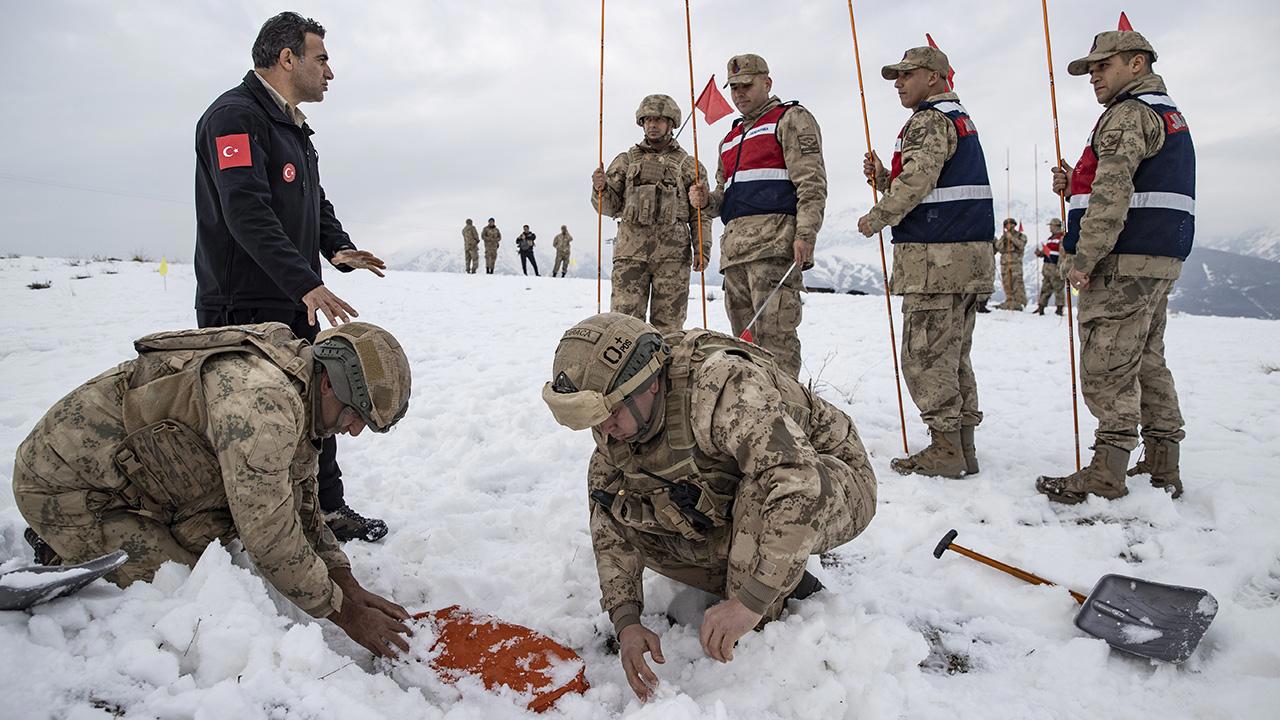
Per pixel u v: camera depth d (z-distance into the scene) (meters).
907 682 2.34
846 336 10.50
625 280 5.74
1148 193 3.67
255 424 2.13
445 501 3.88
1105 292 3.74
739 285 4.98
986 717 2.23
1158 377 3.95
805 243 4.58
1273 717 2.15
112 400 2.31
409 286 17.97
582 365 2.12
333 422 2.39
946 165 4.14
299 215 3.29
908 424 5.47
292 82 3.25
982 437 5.21
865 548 3.42
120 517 2.39
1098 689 2.36
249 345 2.34
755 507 2.15
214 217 3.14
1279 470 4.29
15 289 14.37
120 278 16.69
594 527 2.61
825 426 2.68
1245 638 2.52
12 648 1.93
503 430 5.27
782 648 2.37
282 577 2.22
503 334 10.25
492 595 2.99
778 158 4.71
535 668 2.39
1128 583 2.75
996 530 3.57
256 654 2.05
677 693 2.21
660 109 5.57
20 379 6.73
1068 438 5.18
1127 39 3.78
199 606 2.17
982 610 2.91
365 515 3.71
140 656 1.98
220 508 2.52
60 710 1.82
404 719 2.11
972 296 4.21
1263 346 9.86
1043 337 10.92
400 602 2.91
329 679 2.09
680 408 2.21
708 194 5.11
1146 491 3.73
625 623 2.41
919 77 4.37
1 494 3.37
